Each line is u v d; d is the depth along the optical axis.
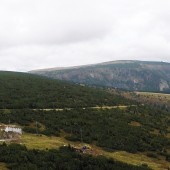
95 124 96.12
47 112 97.88
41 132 80.06
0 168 45.38
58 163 51.19
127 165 63.59
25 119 85.94
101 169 55.69
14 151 52.22
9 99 107.25
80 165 53.88
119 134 92.31
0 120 81.25
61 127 87.06
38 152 54.78
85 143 81.00
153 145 92.06
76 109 109.06
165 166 76.75
